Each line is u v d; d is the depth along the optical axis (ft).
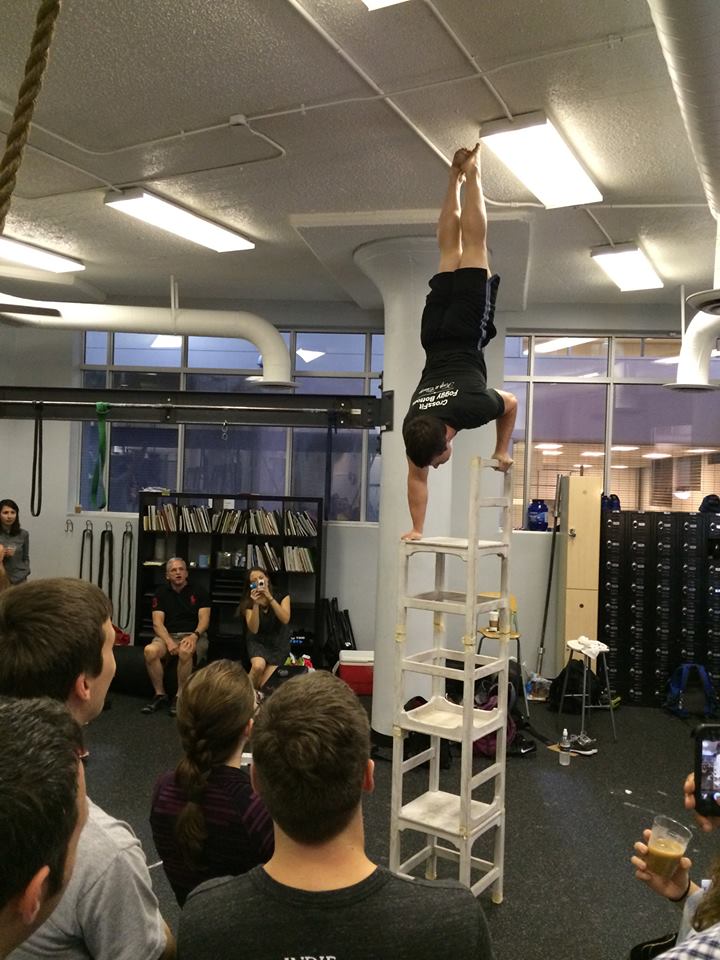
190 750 5.09
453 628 22.40
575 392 23.45
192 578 22.84
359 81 10.32
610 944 9.43
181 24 9.09
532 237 16.19
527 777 15.17
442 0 8.50
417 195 14.37
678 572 20.45
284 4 8.64
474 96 10.60
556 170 12.26
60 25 9.14
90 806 3.72
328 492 24.14
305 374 24.27
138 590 22.24
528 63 9.68
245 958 2.98
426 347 9.77
